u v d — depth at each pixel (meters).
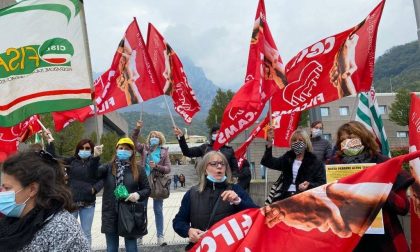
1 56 5.95
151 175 7.68
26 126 7.28
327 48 6.57
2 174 2.63
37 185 2.60
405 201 3.60
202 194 4.07
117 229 5.97
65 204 2.65
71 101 5.94
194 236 3.71
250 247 3.37
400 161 3.30
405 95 37.62
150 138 7.97
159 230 7.70
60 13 6.07
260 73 5.80
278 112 6.84
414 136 4.43
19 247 2.42
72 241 2.48
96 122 5.96
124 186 5.92
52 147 7.27
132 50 7.51
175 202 18.38
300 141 5.55
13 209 2.55
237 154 7.29
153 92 7.40
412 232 4.04
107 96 7.58
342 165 3.97
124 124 77.56
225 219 3.55
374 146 4.05
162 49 8.41
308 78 6.68
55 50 6.01
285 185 5.74
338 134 4.22
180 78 8.44
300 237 3.34
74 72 6.00
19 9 6.05
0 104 5.87
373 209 3.28
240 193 4.10
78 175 6.68
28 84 5.95
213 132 7.40
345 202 3.35
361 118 6.30
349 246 3.25
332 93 6.45
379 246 3.62
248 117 5.79
